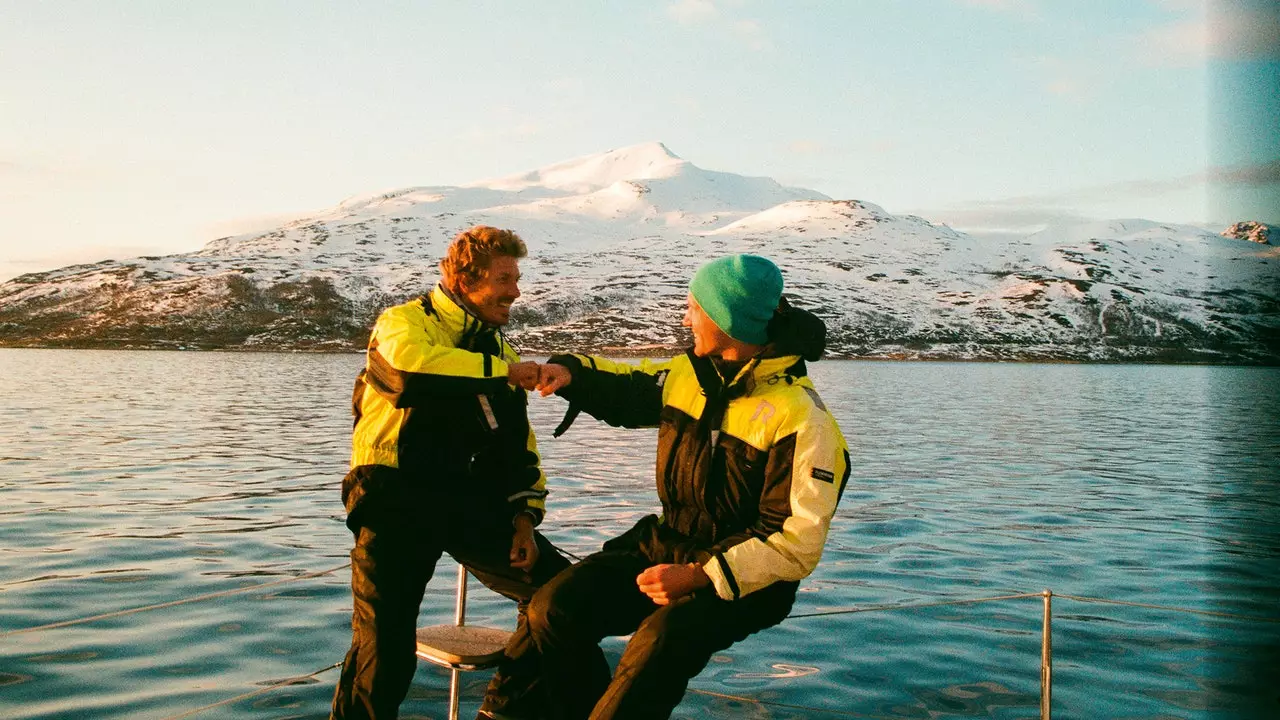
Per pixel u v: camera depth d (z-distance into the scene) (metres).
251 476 17.20
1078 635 7.54
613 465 19.55
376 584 3.84
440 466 3.92
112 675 6.24
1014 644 7.29
